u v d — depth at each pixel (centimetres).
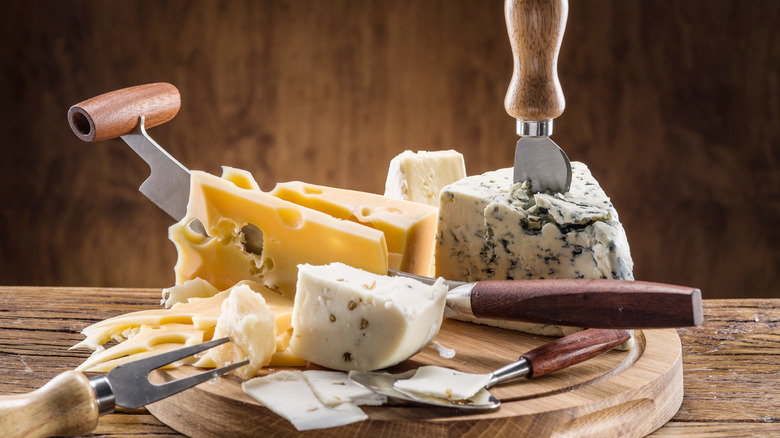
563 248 158
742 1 308
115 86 321
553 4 156
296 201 179
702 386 154
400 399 127
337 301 136
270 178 325
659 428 139
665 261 327
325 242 164
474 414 125
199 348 131
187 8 314
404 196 197
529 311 139
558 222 158
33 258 335
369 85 315
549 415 125
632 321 130
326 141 321
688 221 325
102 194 331
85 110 170
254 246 175
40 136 326
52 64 320
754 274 326
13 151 327
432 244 175
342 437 123
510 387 133
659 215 325
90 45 318
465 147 318
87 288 206
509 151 318
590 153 321
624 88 316
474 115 316
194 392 131
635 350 152
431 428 122
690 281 328
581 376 138
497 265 166
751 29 310
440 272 173
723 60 313
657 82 315
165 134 322
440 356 149
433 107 316
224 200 172
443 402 125
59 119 325
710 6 309
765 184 320
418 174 199
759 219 322
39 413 115
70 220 332
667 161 321
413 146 319
